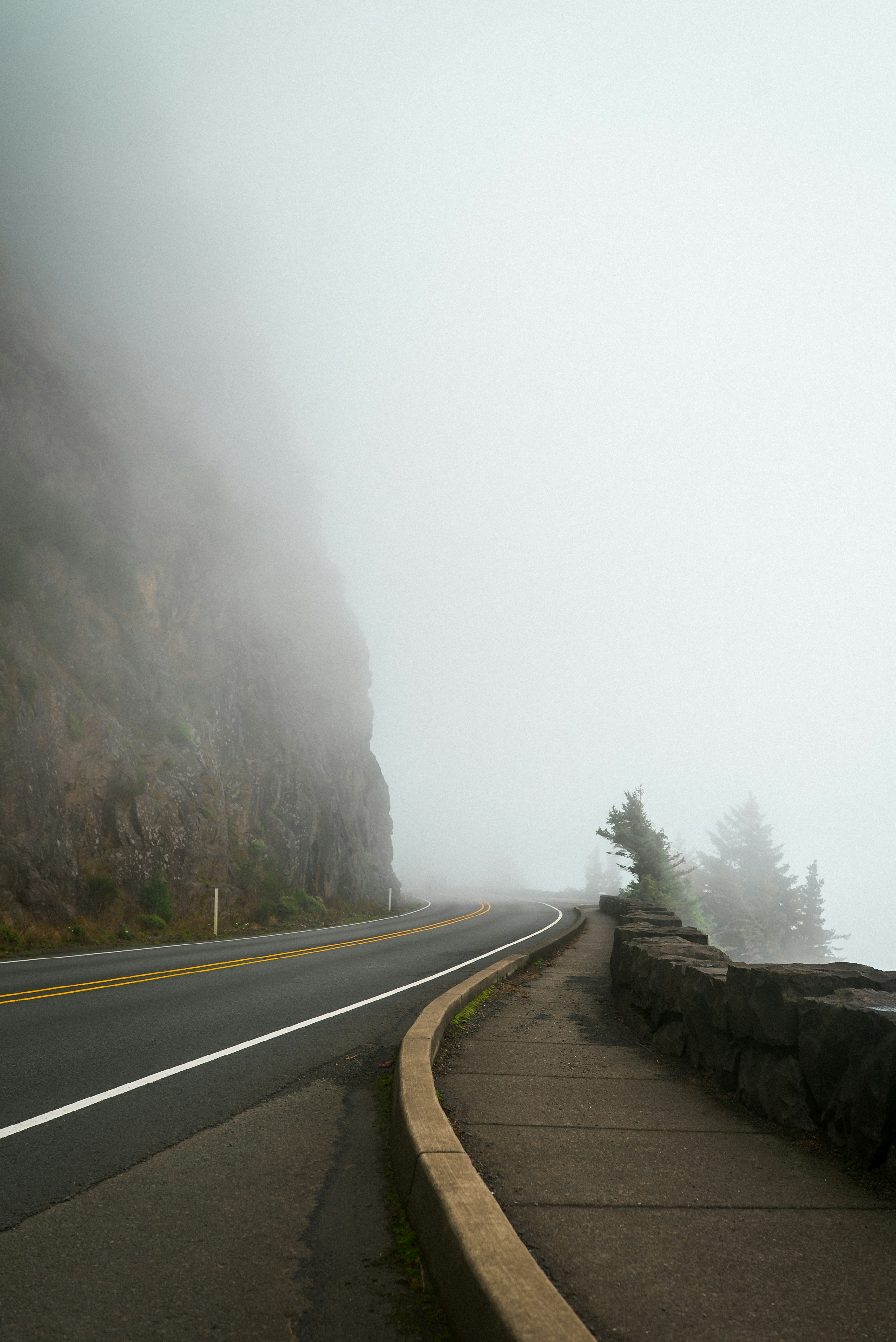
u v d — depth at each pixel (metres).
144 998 9.62
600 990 11.07
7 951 15.01
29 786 18.39
